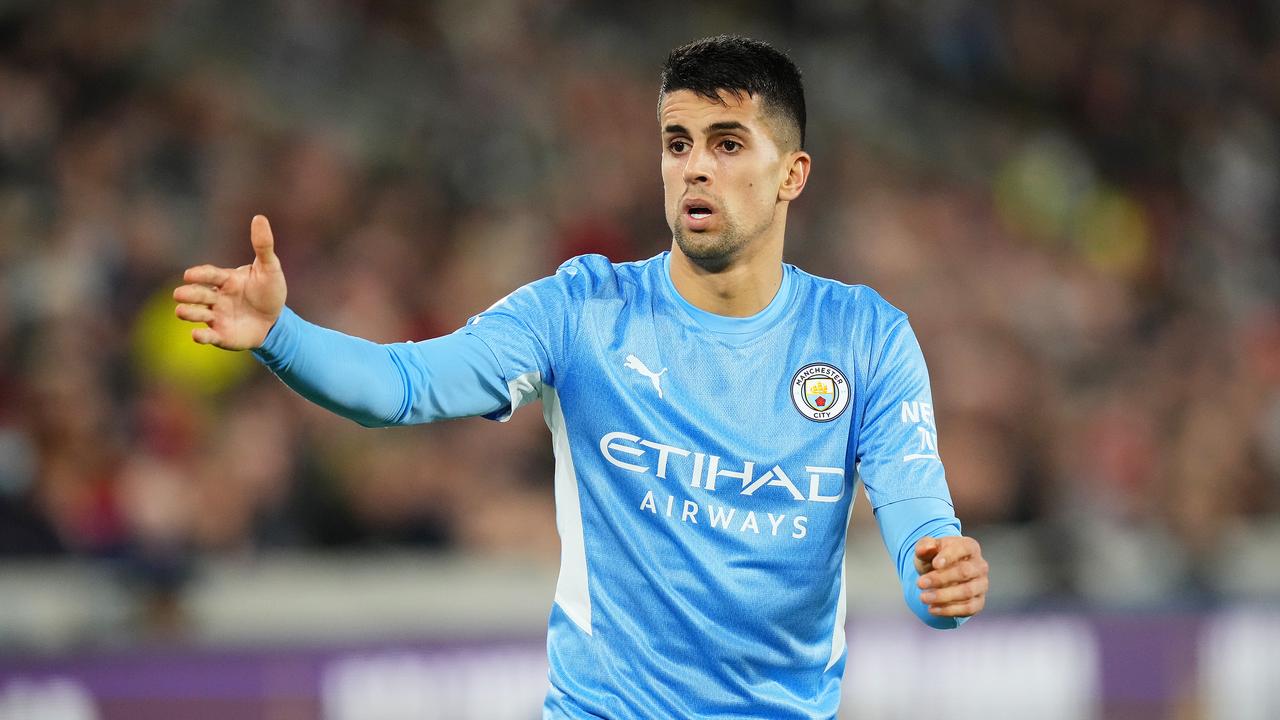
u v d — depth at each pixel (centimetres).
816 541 1126
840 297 1169
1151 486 3378
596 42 5481
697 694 1117
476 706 2361
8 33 4322
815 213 4725
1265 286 5828
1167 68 6606
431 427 2972
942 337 4038
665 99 1120
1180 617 2670
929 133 5878
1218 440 3462
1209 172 6306
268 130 4450
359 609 2514
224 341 955
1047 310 4681
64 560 2503
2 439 2650
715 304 1133
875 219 4822
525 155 4684
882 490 1121
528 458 3048
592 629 1124
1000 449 3475
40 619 2372
